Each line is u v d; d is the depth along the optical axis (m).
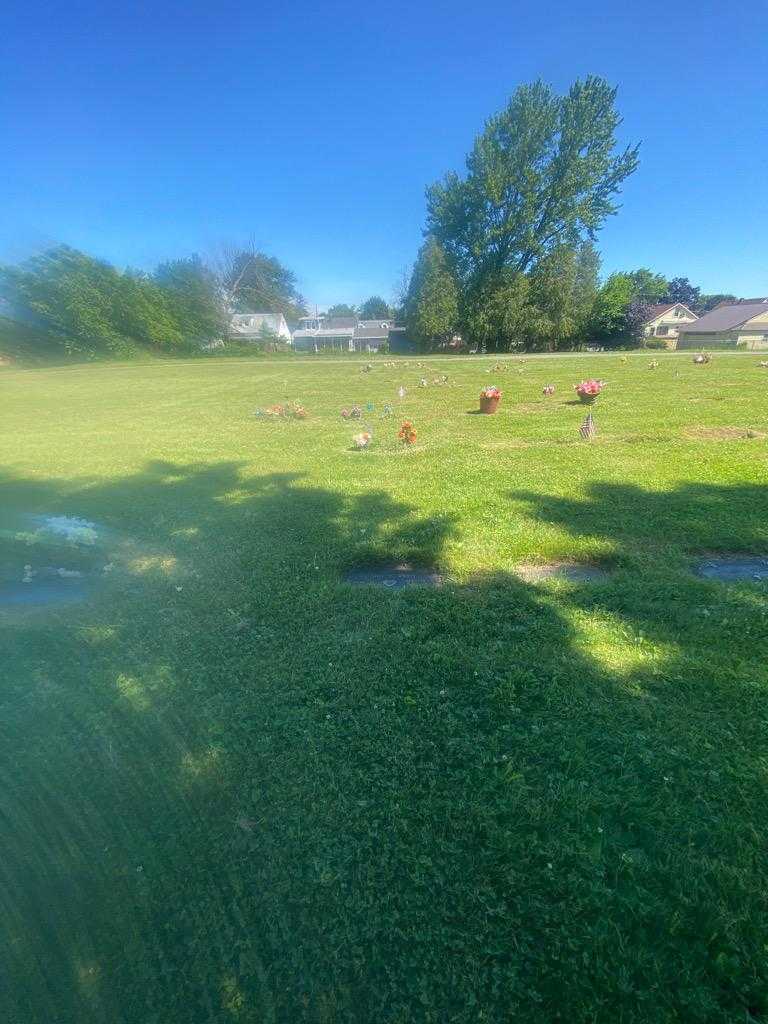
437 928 1.23
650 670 2.12
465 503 4.15
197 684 2.14
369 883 1.33
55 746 1.84
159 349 35.34
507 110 32.44
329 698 2.03
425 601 2.71
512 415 8.61
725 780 1.60
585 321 37.56
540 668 2.15
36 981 1.18
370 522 3.85
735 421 7.43
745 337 42.28
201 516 4.16
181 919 1.28
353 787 1.62
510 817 1.50
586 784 1.61
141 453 6.57
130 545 3.64
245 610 2.70
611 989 1.10
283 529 3.80
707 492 4.27
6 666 2.31
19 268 28.33
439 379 15.74
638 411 8.55
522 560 3.24
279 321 51.03
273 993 1.13
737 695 1.96
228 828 1.50
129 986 1.16
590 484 4.55
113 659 2.33
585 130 31.86
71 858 1.44
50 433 8.34
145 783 1.67
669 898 1.28
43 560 3.43
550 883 1.32
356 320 64.94
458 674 2.14
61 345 30.70
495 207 34.72
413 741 1.80
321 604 2.73
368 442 6.47
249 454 6.32
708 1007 1.07
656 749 1.72
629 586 2.80
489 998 1.10
